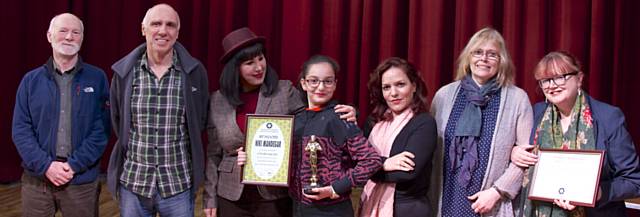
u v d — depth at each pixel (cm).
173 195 216
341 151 199
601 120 183
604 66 412
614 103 412
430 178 209
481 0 435
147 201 216
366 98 466
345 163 202
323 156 197
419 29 452
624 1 410
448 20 454
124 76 214
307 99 222
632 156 180
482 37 205
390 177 197
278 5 504
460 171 203
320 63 202
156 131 213
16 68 514
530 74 428
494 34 206
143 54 220
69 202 237
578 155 179
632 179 178
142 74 215
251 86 227
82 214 239
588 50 420
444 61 451
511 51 430
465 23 438
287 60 489
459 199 203
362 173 190
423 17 450
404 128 203
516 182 196
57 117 234
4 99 512
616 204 186
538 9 424
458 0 444
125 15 520
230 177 218
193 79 219
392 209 200
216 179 225
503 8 439
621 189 177
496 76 206
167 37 210
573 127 187
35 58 519
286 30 490
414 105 206
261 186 213
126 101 214
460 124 205
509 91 204
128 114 214
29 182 238
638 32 411
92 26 525
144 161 213
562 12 419
